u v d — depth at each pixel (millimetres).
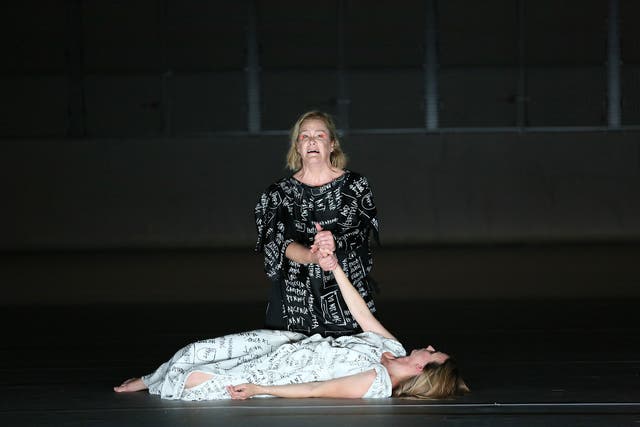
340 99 33594
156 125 33406
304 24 33625
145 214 32656
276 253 11164
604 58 33469
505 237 32656
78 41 33156
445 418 9742
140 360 13992
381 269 26469
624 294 21219
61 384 12055
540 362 13406
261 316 18547
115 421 9805
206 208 32781
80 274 26078
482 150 32906
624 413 10023
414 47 33656
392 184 32875
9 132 33000
